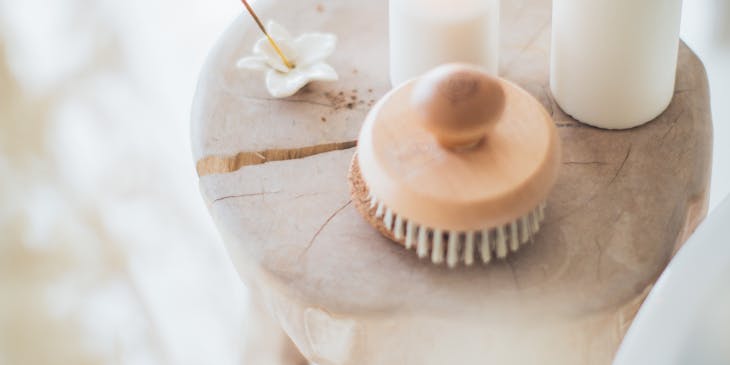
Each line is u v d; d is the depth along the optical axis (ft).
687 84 2.53
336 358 2.38
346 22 2.74
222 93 2.59
